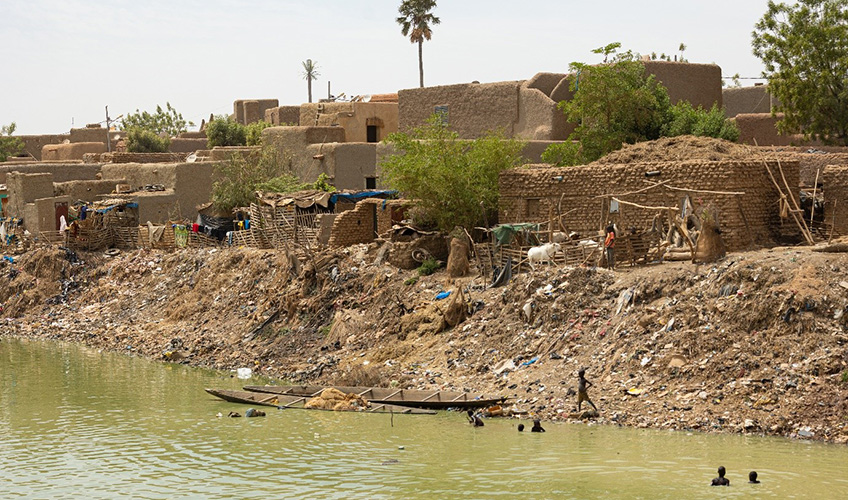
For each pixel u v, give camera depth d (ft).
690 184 114.93
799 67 160.86
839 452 75.97
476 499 68.23
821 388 82.84
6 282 191.21
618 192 122.52
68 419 98.53
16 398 109.81
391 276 131.95
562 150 158.61
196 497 71.00
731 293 94.27
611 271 108.17
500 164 140.67
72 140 307.17
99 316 171.94
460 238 133.59
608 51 161.99
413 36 293.64
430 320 117.91
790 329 88.28
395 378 107.34
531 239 122.21
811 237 112.06
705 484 69.10
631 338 96.48
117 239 199.93
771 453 76.13
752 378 86.33
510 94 179.11
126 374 125.70
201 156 236.22
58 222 207.31
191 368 130.31
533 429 86.48
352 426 92.02
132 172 217.56
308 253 144.15
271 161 199.11
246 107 329.93
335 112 223.71
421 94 194.90
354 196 165.58
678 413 86.17
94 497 71.77
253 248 168.25
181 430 92.38
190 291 164.76
